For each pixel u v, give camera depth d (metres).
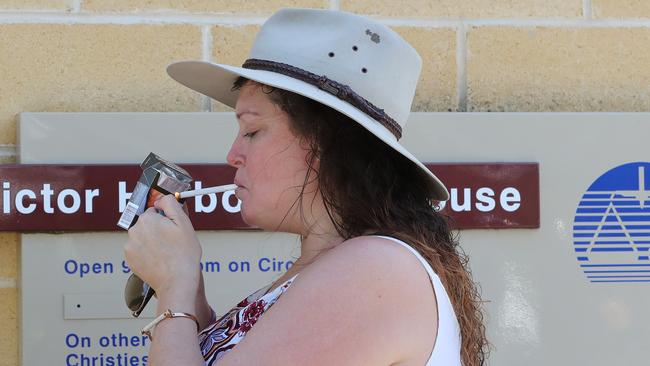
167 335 2.05
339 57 2.07
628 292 3.59
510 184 3.50
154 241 2.17
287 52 2.10
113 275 3.39
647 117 3.60
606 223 3.59
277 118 2.11
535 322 3.56
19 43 3.47
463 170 3.48
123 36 3.52
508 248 3.55
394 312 1.86
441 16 3.67
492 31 3.69
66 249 3.38
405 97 2.15
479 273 3.54
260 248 3.45
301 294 1.89
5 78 3.46
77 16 3.50
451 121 3.53
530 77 3.69
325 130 2.07
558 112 3.59
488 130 3.54
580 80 3.71
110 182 3.35
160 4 3.55
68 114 3.38
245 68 2.19
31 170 3.31
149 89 3.53
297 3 3.61
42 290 3.37
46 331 3.37
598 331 3.58
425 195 2.22
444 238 2.20
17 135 3.44
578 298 3.57
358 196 2.06
